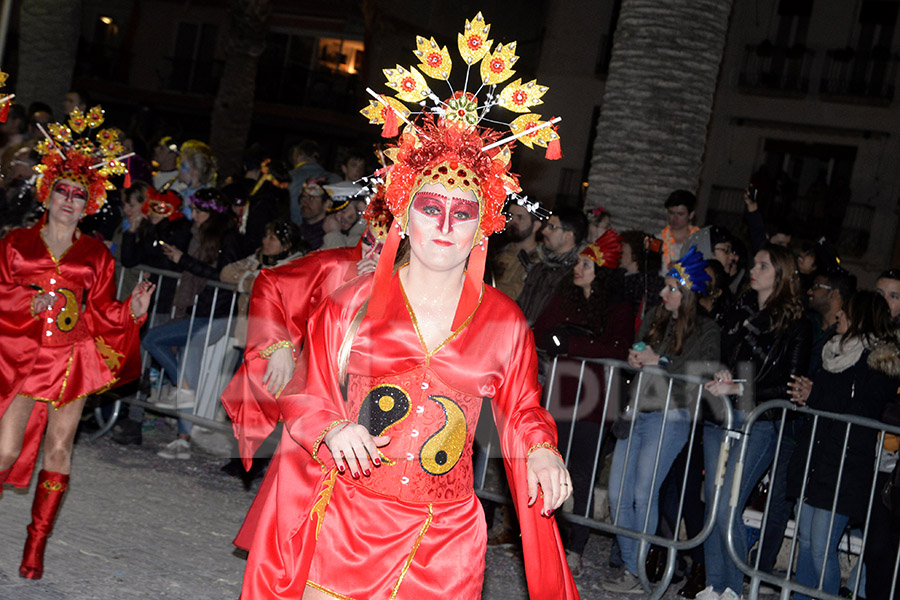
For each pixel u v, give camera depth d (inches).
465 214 114.3
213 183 333.7
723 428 202.4
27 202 261.4
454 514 115.4
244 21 649.0
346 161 281.3
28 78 578.6
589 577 227.5
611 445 253.1
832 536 199.2
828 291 229.6
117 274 295.3
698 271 209.8
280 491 120.0
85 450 266.1
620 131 338.3
